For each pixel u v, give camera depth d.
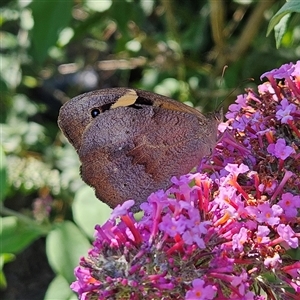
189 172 0.20
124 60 0.34
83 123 0.19
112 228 0.17
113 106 0.19
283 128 0.19
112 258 0.16
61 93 0.40
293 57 0.30
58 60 0.37
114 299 0.16
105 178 0.19
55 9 0.26
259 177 0.18
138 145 0.19
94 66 0.37
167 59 0.32
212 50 0.33
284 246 0.18
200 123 0.19
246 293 0.17
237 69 0.30
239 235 0.17
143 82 0.34
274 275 0.17
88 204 0.23
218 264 0.17
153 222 0.17
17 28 0.38
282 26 0.21
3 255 0.25
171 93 0.33
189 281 0.16
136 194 0.19
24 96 0.37
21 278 0.38
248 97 0.20
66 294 0.23
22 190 0.31
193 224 0.17
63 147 0.35
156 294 0.16
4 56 0.35
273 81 0.20
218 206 0.18
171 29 0.31
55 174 0.31
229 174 0.18
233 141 0.19
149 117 0.19
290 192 0.18
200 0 0.35
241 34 0.31
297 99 0.19
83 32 0.31
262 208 0.17
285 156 0.18
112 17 0.30
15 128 0.34
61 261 0.23
